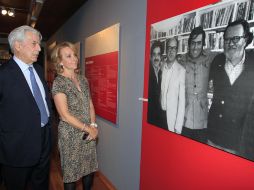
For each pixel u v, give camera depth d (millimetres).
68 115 1873
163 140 1786
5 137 1635
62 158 1985
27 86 1659
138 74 2141
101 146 3154
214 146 1292
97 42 3117
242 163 1171
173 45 1604
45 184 2006
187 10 1492
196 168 1468
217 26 1255
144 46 2031
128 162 2396
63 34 5820
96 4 3264
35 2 3607
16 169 1731
